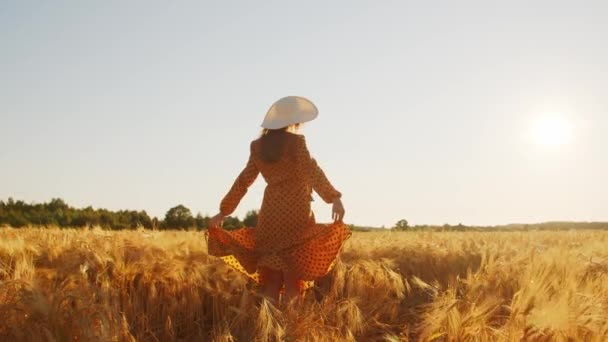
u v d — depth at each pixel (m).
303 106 5.34
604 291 5.07
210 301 5.18
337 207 5.17
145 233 7.55
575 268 5.68
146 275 5.06
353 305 4.59
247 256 5.35
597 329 3.98
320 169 5.23
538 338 4.07
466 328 4.18
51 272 5.04
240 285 5.14
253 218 14.88
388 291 5.58
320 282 5.79
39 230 8.52
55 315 3.65
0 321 3.67
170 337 4.70
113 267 5.07
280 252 5.22
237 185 5.36
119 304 4.66
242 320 4.53
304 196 5.29
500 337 4.05
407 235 10.08
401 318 5.30
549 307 4.09
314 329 4.16
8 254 5.29
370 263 5.89
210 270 5.46
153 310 4.88
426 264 6.83
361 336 4.73
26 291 3.66
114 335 3.70
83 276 4.37
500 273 5.59
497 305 4.47
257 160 5.34
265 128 5.25
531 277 5.11
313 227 5.27
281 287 5.39
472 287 4.93
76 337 3.64
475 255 7.12
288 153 5.20
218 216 5.38
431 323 4.39
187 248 6.08
